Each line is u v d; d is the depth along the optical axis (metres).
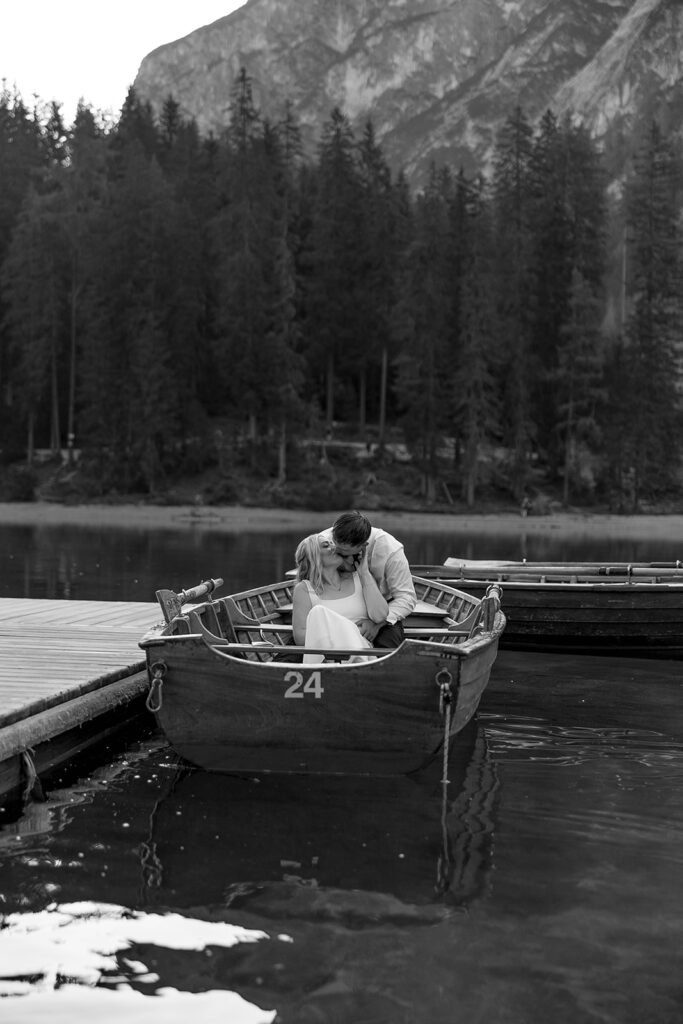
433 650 5.74
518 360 65.19
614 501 64.50
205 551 29.53
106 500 60.44
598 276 71.38
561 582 12.62
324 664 6.04
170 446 63.88
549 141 72.81
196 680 5.95
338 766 6.03
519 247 67.38
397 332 63.38
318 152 77.94
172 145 84.06
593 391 64.25
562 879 4.39
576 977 3.49
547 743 6.91
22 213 68.12
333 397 74.38
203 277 69.06
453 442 70.25
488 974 3.52
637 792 5.71
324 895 4.22
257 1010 3.28
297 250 73.44
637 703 8.31
